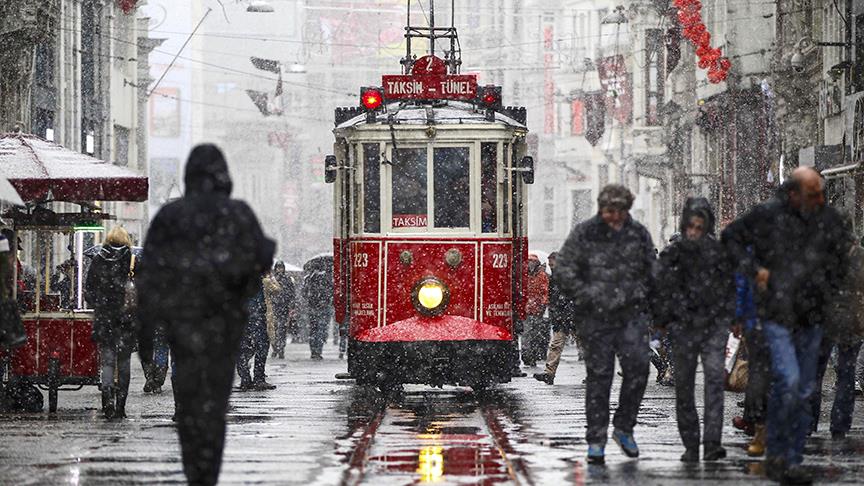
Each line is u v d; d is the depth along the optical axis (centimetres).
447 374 5812
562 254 3838
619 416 3894
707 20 15062
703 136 15838
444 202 5831
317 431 4659
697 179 15875
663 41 16888
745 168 13200
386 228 5828
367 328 5812
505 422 4938
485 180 5844
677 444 4216
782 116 11625
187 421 2928
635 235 3822
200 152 2988
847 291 3688
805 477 3416
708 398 3797
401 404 5803
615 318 3806
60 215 5528
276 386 6825
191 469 2928
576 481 3441
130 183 5456
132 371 8350
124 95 17238
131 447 4191
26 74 10962
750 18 12875
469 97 5972
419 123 5822
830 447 4162
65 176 5434
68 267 6656
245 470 3666
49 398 5447
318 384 7044
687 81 16012
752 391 3906
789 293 3519
